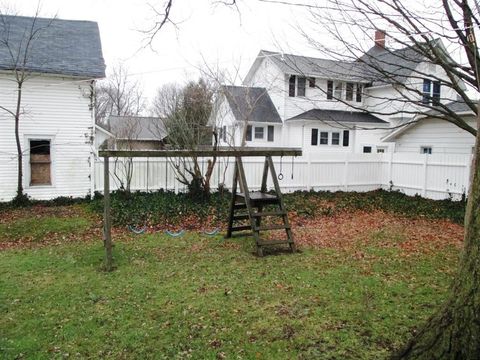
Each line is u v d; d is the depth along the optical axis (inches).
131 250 297.0
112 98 1359.5
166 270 248.2
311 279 228.2
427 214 448.8
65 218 397.1
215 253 289.6
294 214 438.3
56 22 583.8
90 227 365.7
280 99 866.8
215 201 469.4
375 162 633.6
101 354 146.6
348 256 279.1
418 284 217.8
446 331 100.4
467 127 315.6
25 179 479.5
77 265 258.8
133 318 177.0
